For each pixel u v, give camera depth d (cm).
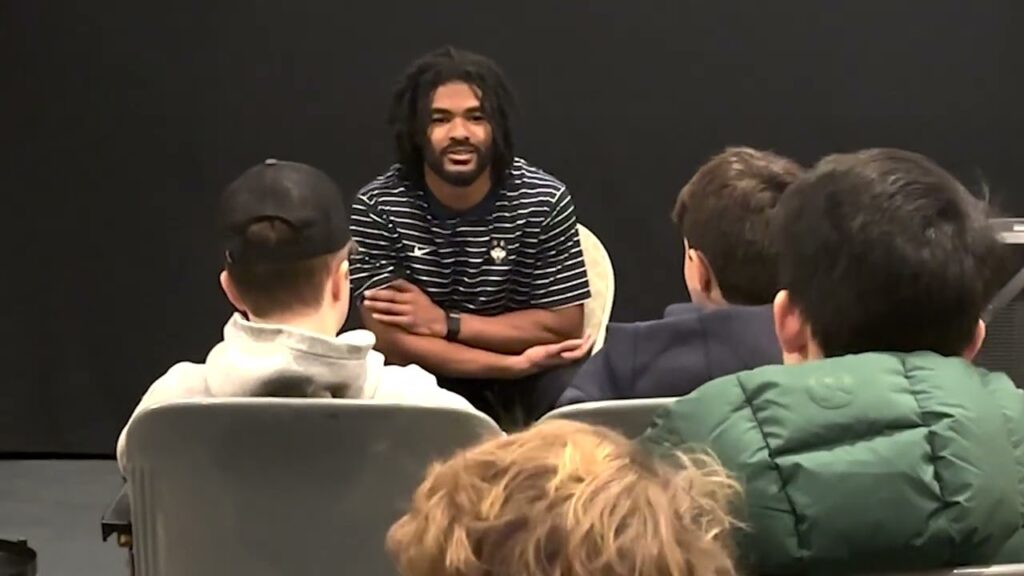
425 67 238
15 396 373
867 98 368
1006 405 108
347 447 143
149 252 368
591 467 73
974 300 112
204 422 140
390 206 241
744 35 363
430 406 140
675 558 69
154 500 147
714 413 106
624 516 70
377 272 240
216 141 362
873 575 104
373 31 358
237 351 154
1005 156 372
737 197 168
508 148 241
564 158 370
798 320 117
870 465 102
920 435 103
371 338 162
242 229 160
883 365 107
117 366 373
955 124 370
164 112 360
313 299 163
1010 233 160
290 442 142
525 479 72
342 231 164
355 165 364
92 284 369
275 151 363
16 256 366
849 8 362
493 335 240
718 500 77
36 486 353
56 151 361
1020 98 369
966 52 366
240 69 359
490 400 243
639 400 134
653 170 371
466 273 243
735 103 367
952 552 104
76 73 356
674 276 376
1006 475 104
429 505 74
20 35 354
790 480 103
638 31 362
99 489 352
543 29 361
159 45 356
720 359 151
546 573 68
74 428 375
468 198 240
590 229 374
